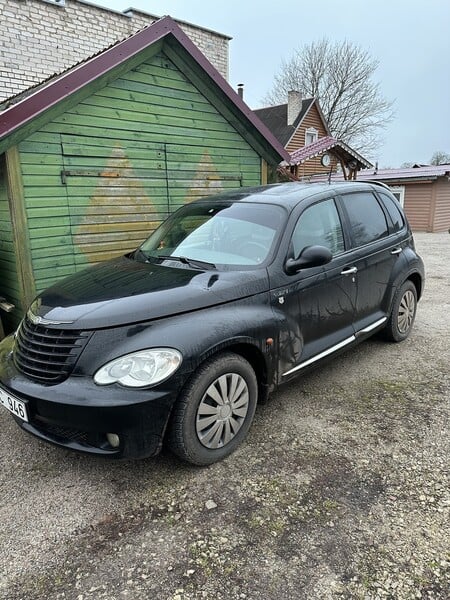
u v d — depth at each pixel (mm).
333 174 20250
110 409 2137
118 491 2389
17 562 1942
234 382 2604
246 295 2709
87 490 2406
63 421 2230
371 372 3797
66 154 4711
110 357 2230
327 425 2957
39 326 2473
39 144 4469
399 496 2258
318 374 3781
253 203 3406
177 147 5875
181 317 2434
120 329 2299
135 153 5395
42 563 1935
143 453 2271
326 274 3236
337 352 3453
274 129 25516
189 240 3416
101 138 5012
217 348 2436
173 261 3197
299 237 3143
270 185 3953
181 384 2295
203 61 5738
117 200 5285
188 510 2221
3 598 1767
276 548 1963
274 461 2586
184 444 2396
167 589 1784
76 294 2691
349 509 2180
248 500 2271
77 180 4852
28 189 4441
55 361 2324
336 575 1813
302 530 2059
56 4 7781
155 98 5500
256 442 2781
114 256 5348
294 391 3469
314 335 3203
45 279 4695
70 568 1905
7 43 7289
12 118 4098
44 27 7691
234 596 1740
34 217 4523
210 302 2555
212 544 2002
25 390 2324
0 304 4547
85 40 8266
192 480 2449
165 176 5793
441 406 3176
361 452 2645
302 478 2426
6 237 4656
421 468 2477
